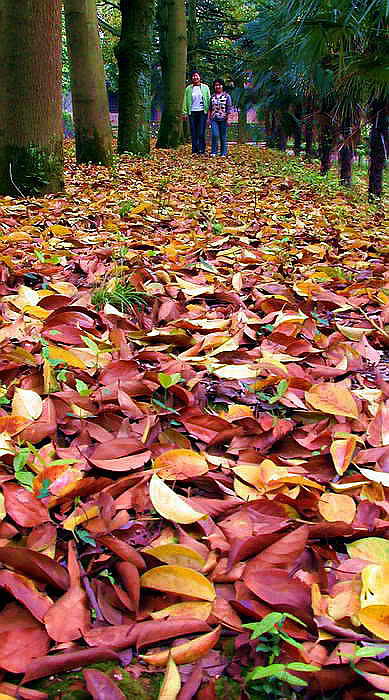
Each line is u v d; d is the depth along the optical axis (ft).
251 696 3.40
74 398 5.98
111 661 3.54
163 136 56.24
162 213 17.69
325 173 37.68
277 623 3.56
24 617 3.67
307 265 12.57
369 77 20.01
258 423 5.87
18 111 19.42
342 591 3.95
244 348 8.01
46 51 19.16
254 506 4.60
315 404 6.13
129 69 40.83
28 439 5.38
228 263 12.16
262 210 19.83
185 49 54.29
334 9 17.15
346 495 4.86
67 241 13.29
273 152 61.82
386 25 18.06
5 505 4.37
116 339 7.36
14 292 9.32
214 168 36.68
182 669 3.49
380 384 6.87
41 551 4.16
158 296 9.45
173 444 5.51
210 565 4.11
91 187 23.57
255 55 29.58
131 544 4.36
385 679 3.26
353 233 16.84
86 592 3.87
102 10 93.71
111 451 5.10
